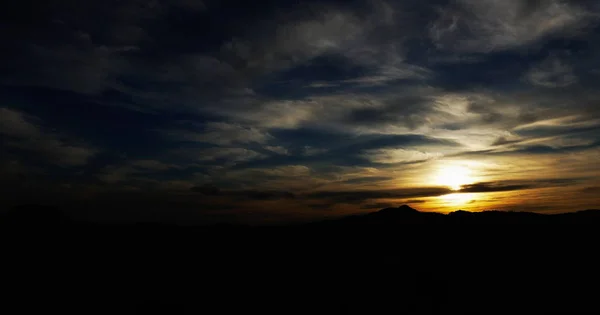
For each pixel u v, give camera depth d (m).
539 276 24.61
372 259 32.69
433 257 32.12
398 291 23.20
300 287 24.80
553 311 18.55
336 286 24.84
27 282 24.36
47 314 19.00
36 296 21.78
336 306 20.77
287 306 20.84
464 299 21.09
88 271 28.19
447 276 25.84
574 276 24.11
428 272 27.05
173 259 33.53
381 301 21.41
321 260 33.28
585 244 31.70
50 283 24.47
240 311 20.08
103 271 28.53
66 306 20.34
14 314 18.78
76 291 23.14
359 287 24.42
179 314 19.70
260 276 27.97
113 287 24.42
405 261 31.16
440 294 22.27
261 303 21.47
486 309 19.31
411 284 24.55
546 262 27.80
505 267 27.39
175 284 25.62
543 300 20.19
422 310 19.66
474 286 23.38
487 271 26.64
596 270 24.98
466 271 26.97
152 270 29.44
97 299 21.84
